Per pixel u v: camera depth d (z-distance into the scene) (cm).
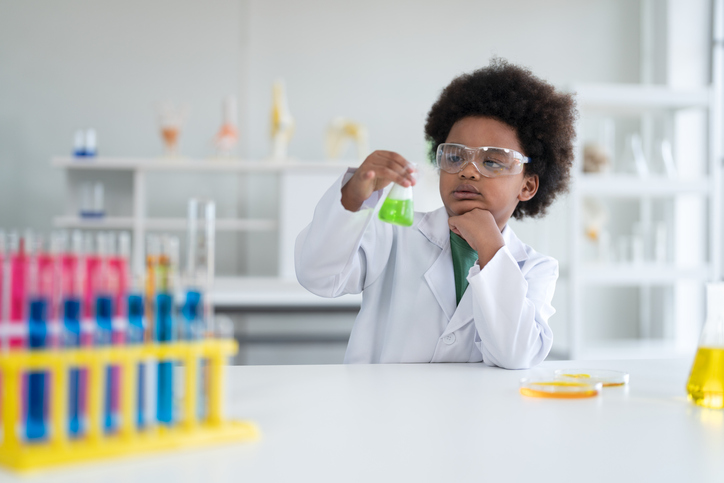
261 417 71
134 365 57
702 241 412
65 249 55
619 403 82
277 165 351
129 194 366
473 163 127
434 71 420
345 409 76
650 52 436
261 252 405
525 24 429
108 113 393
